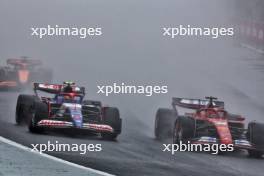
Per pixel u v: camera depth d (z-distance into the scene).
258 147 52.88
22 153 43.56
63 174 38.44
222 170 45.47
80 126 53.62
